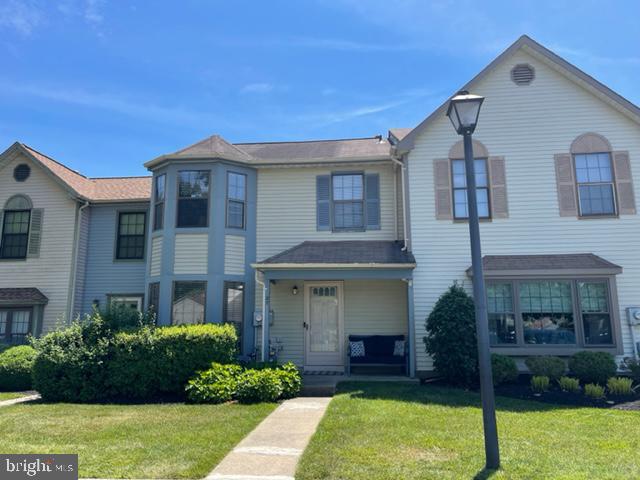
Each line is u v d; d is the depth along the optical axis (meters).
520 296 11.00
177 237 12.28
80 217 14.43
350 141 15.67
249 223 12.99
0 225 14.38
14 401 9.34
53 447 5.61
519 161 11.94
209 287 11.98
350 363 11.55
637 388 9.22
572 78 12.07
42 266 14.11
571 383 9.16
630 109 11.67
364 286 12.69
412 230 11.87
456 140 12.19
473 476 4.55
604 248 11.40
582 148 11.86
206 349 9.58
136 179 16.88
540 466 4.82
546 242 11.55
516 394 9.04
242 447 5.68
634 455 5.20
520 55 12.38
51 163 15.28
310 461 5.04
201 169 12.59
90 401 9.09
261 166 13.24
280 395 9.04
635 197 11.55
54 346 9.38
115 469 4.84
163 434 6.23
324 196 13.23
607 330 10.70
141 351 9.38
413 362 10.87
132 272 14.48
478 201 11.91
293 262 11.40
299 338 12.54
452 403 8.05
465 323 10.00
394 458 5.11
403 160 12.30
